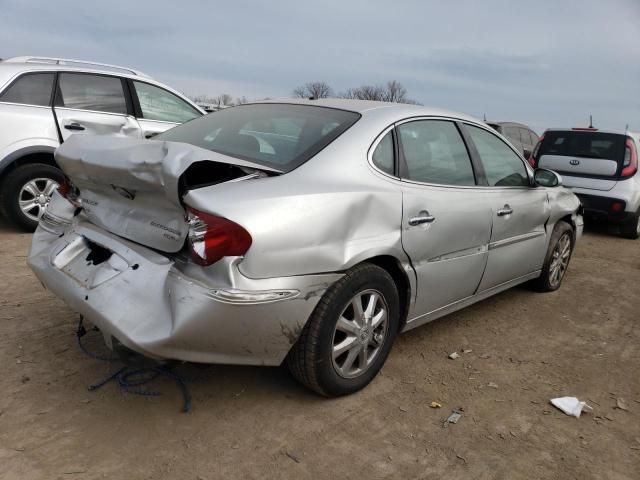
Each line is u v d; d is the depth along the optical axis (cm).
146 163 236
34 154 584
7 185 576
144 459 243
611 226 936
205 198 234
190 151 238
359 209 280
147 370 313
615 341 416
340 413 288
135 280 250
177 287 236
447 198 339
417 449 264
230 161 251
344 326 284
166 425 268
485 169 391
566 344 404
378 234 291
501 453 266
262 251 238
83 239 292
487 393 322
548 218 466
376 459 255
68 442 250
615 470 260
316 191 265
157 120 662
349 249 274
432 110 365
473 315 448
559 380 346
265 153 296
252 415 281
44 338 344
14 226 620
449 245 341
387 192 298
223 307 232
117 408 278
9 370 305
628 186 801
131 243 267
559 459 265
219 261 232
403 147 325
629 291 551
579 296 521
